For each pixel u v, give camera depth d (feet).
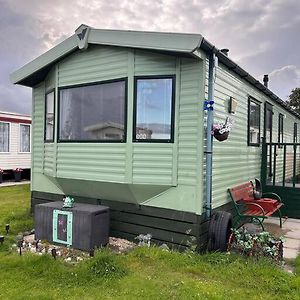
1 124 45.91
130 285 10.81
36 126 21.93
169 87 15.15
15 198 30.04
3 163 45.98
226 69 17.74
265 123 26.61
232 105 18.19
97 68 17.17
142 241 15.80
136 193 16.14
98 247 15.28
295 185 24.80
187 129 14.80
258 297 10.05
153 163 15.44
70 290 10.57
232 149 19.07
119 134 16.30
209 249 14.96
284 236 18.29
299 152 42.91
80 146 17.85
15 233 17.80
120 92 16.25
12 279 11.44
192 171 14.73
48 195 21.18
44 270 12.05
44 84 21.13
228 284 11.07
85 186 18.10
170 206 15.42
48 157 20.24
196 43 13.25
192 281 11.10
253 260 12.85
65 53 18.08
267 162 26.43
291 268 13.17
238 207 18.47
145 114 15.61
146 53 15.52
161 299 9.87
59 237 15.84
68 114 18.63
